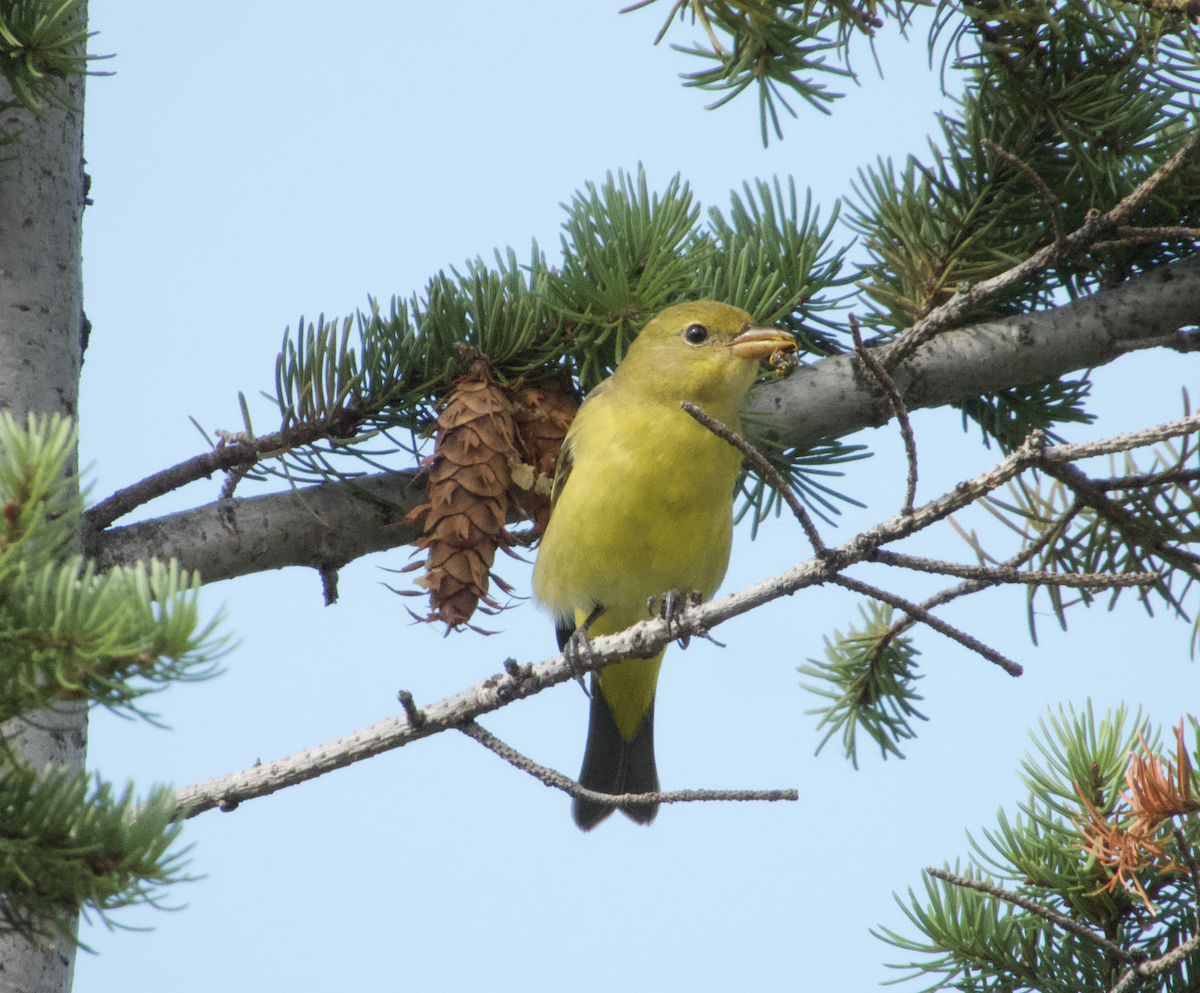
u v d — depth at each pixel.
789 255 10.07
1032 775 7.27
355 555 9.02
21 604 3.94
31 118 7.44
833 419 9.62
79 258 7.66
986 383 9.58
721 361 10.06
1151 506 8.20
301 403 8.65
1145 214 9.51
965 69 8.69
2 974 5.69
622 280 8.71
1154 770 6.51
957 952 7.18
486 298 8.73
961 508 5.83
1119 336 9.46
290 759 6.89
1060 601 8.69
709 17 6.69
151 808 4.39
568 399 9.29
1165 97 8.75
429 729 6.86
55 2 6.38
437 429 8.67
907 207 9.59
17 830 4.26
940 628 5.80
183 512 8.65
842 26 6.71
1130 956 6.24
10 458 4.02
